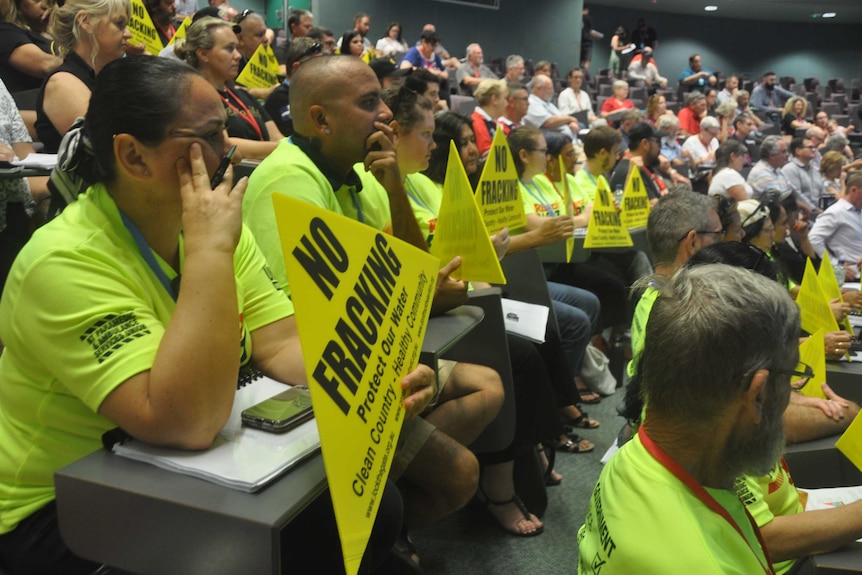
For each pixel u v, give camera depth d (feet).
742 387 3.17
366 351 3.38
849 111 43.52
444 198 6.73
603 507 3.43
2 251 7.22
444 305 6.10
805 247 14.99
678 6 60.13
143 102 3.76
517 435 8.02
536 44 42.57
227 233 3.82
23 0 10.36
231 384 3.65
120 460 3.54
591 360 12.14
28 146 7.98
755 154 30.42
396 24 30.89
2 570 4.04
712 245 6.22
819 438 6.41
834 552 4.53
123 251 4.01
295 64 12.77
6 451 3.97
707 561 2.93
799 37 65.10
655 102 27.73
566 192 11.68
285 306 4.98
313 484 3.32
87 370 3.62
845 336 7.83
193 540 3.15
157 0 13.57
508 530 8.02
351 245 3.53
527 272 9.69
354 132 6.26
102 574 3.83
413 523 6.40
